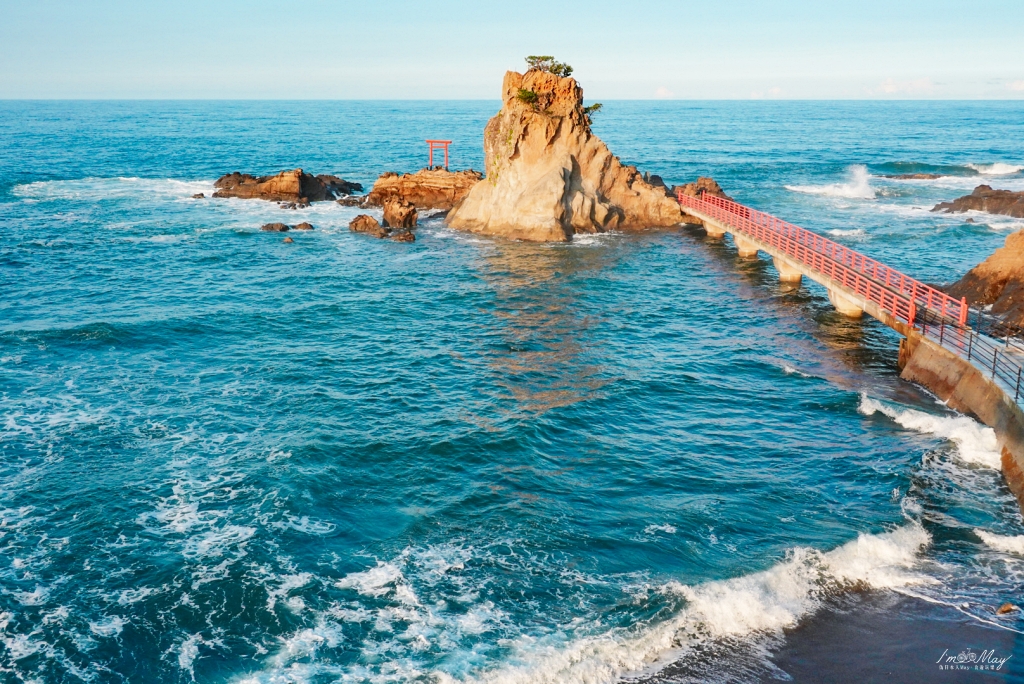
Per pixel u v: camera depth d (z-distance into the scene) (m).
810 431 30.50
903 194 94.56
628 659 18.69
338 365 37.41
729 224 64.12
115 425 30.38
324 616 20.06
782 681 18.11
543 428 30.59
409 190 81.88
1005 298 39.97
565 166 67.44
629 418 31.83
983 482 26.31
